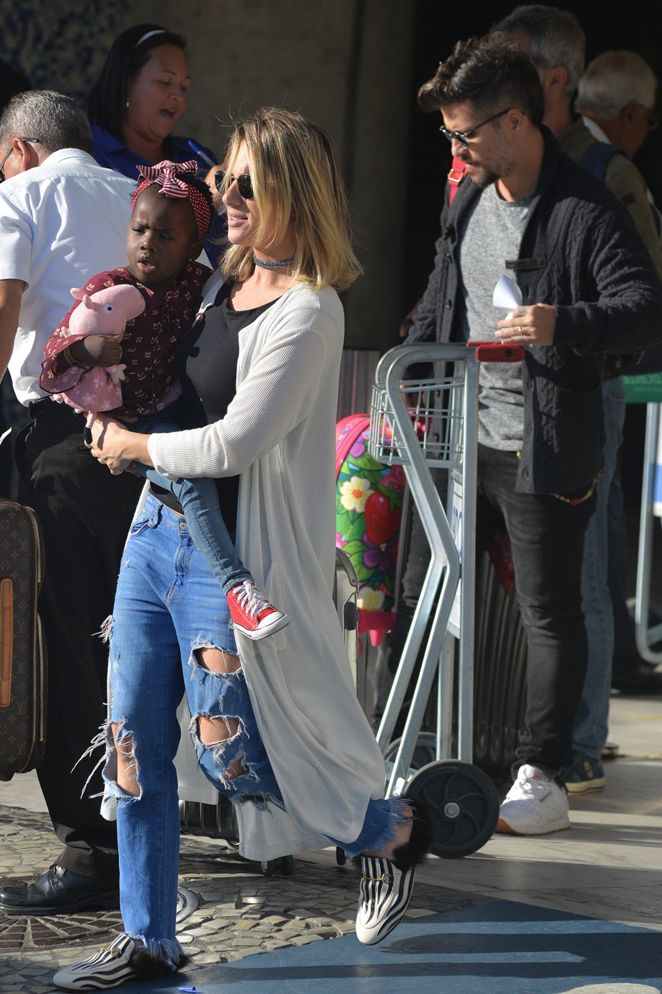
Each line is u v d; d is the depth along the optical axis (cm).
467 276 828
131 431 546
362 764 538
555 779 816
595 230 766
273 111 530
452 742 840
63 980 523
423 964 561
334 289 538
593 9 1733
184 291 554
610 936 601
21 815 791
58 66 1532
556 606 802
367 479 870
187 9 1457
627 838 793
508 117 770
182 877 681
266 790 522
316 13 1452
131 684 538
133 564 544
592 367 776
